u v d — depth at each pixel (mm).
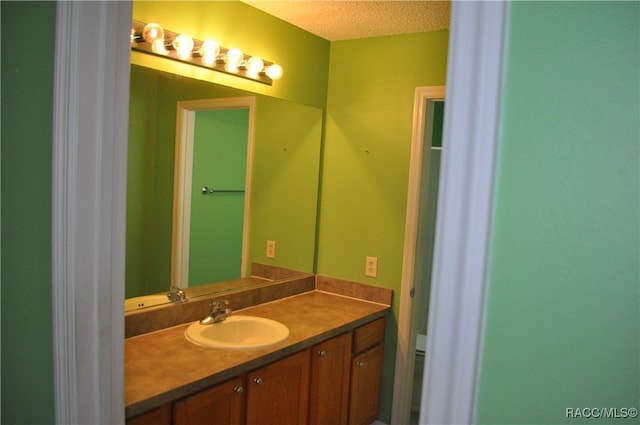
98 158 1101
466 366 657
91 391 1129
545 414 611
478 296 645
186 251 2457
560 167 587
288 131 2982
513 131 618
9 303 1044
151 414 1638
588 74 566
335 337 2559
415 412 3441
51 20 1087
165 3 2199
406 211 2953
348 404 2756
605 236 562
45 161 1094
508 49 618
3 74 994
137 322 2191
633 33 540
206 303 2525
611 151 555
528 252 613
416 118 2891
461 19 644
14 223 1040
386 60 2996
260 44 2701
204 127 2477
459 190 653
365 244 3113
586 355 580
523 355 623
